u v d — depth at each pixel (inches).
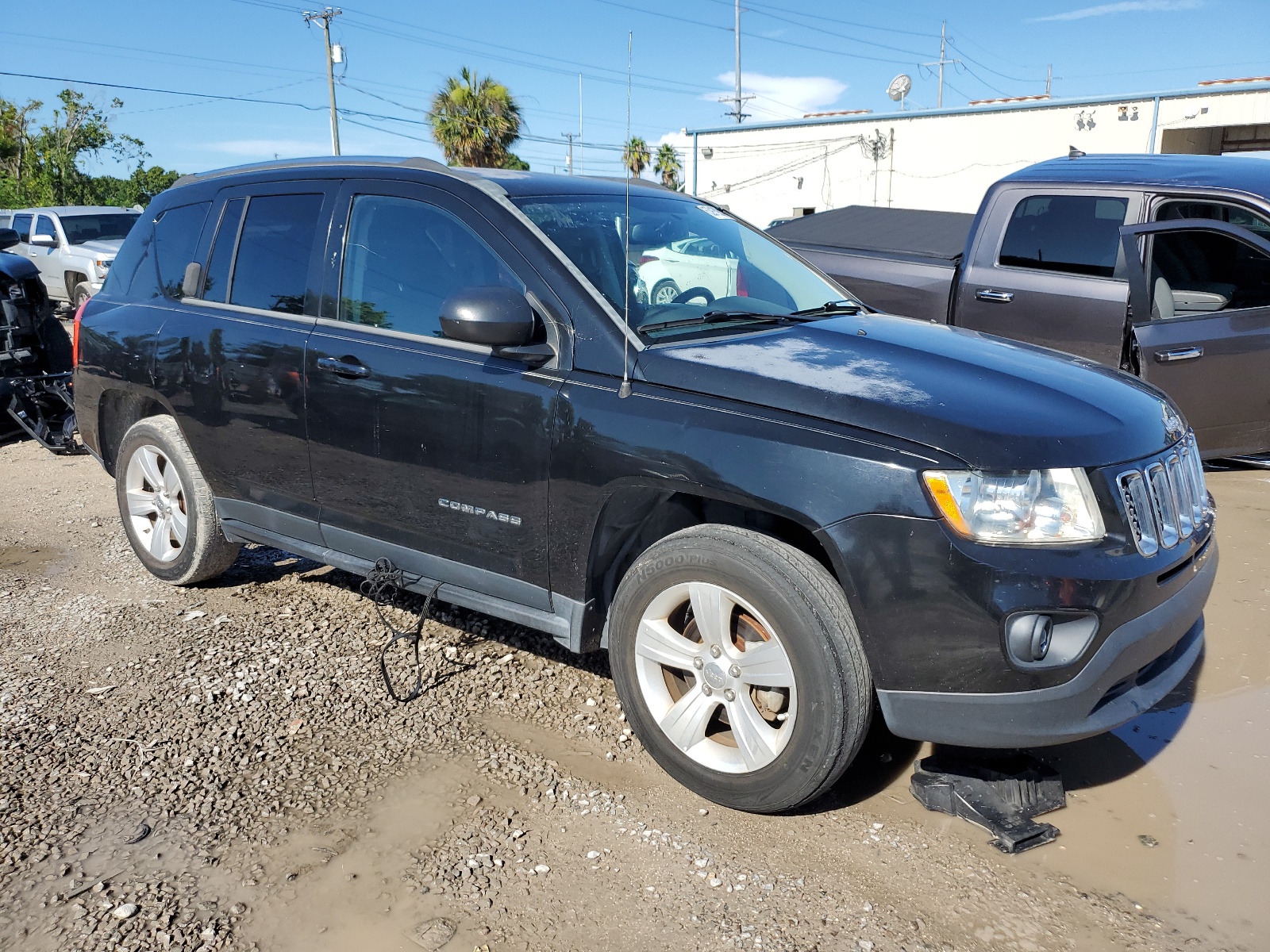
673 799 110.1
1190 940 87.7
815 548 107.4
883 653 95.2
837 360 110.2
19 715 128.0
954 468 91.7
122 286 172.1
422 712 129.1
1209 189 209.3
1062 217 226.4
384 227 133.6
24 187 1691.7
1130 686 102.1
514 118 1248.8
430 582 131.0
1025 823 103.2
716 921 90.3
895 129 1071.0
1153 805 109.3
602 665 143.5
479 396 118.0
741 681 103.7
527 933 88.9
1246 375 209.6
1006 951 86.4
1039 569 90.2
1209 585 109.6
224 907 92.4
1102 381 113.1
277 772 115.0
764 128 1173.7
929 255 250.4
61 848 101.0
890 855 99.8
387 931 89.2
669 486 103.7
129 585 175.0
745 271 140.9
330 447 135.0
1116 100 925.8
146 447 168.1
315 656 145.1
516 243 120.0
